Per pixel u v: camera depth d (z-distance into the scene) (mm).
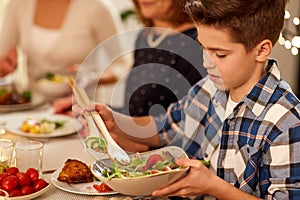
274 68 1453
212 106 1603
